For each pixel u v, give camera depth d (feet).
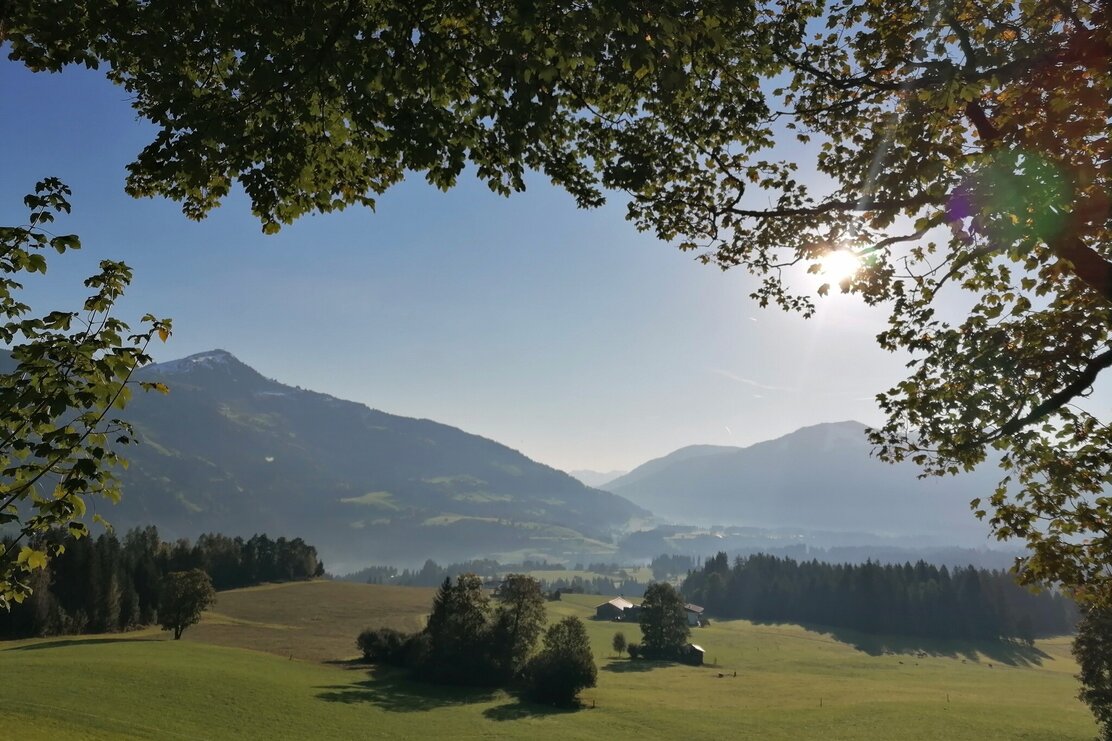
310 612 458.09
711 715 230.48
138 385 24.73
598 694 265.34
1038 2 32.60
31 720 147.23
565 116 34.65
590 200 34.30
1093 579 39.65
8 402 22.24
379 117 27.20
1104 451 38.09
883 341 43.32
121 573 392.88
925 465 43.29
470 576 285.02
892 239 35.32
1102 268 28.63
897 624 568.00
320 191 33.35
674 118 35.50
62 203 24.86
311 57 24.18
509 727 204.44
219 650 290.35
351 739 175.42
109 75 30.89
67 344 23.03
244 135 27.02
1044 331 40.78
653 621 394.32
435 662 266.36
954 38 34.58
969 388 41.73
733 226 40.19
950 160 31.63
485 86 27.94
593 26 23.16
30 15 24.73
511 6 24.97
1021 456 42.11
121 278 25.27
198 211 34.01
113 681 197.26
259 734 168.25
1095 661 162.71
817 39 38.04
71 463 23.30
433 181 29.17
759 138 37.63
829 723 221.66
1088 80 28.76
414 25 26.35
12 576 23.67
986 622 556.51
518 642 272.51
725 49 30.89
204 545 590.96
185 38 25.68
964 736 207.72
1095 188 28.30
